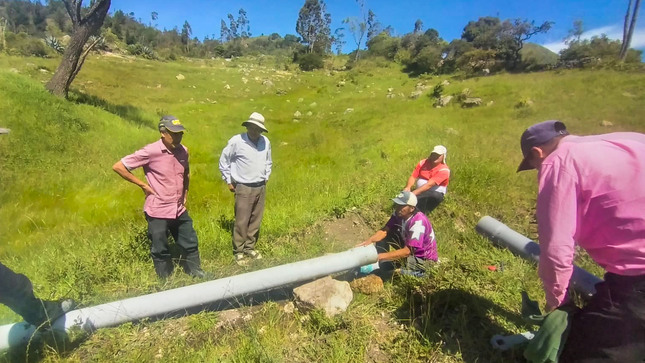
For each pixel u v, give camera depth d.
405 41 53.75
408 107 17.94
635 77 16.62
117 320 3.12
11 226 6.17
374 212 5.52
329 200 6.04
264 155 4.26
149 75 27.84
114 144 10.48
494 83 19.55
